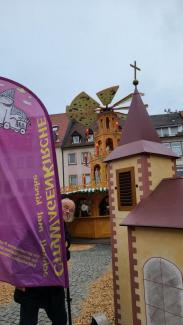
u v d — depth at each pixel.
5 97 4.17
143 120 5.56
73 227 24.42
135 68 5.98
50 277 4.02
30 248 3.98
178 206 4.23
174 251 3.98
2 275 3.89
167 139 44.88
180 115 47.69
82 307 6.96
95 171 25.52
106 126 25.02
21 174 4.09
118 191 5.46
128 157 5.26
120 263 5.31
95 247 19.02
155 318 4.21
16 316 6.73
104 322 5.20
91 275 10.51
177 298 3.93
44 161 4.18
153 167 5.09
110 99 24.11
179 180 4.75
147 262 4.33
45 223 4.07
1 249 3.92
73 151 45.09
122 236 5.30
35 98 4.28
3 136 4.09
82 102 22.50
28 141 4.17
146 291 4.34
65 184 44.41
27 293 4.07
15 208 4.00
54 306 4.20
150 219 4.33
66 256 4.29
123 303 5.19
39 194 4.10
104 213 23.77
